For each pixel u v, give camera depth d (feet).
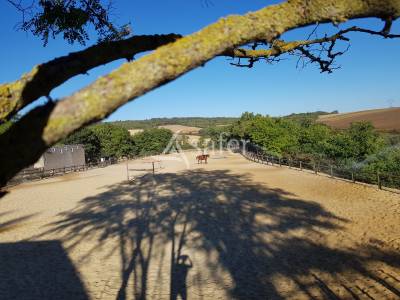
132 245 37.88
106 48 6.35
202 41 4.68
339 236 35.58
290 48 9.48
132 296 25.76
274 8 5.04
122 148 254.06
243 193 66.08
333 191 60.80
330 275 26.71
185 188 78.07
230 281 27.22
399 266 27.04
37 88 5.15
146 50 6.97
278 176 89.66
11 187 97.25
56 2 14.23
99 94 4.14
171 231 42.39
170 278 28.60
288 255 31.60
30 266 32.73
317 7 4.92
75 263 33.09
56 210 60.03
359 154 87.61
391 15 4.96
